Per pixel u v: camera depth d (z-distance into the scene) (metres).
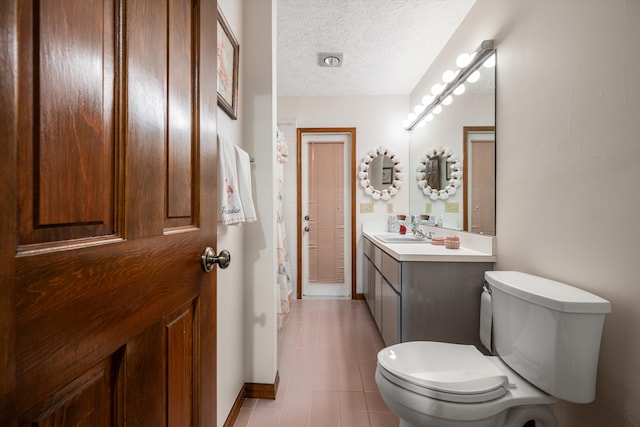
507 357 1.06
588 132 0.99
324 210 3.30
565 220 1.09
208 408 0.78
